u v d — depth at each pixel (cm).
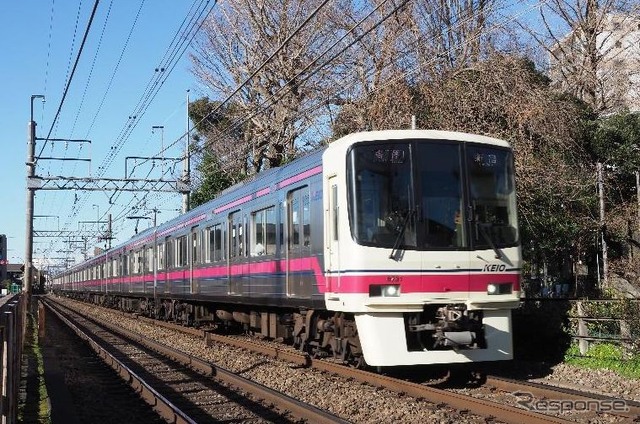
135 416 862
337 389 941
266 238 1302
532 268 1795
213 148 3334
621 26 2300
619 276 1536
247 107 2627
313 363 1141
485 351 949
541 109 1535
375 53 2023
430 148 972
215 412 848
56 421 788
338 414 798
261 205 1331
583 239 1684
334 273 973
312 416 764
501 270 970
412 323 935
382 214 934
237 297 1480
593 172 1705
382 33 2005
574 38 2308
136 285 2817
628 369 995
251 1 2434
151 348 1634
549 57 2433
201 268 1794
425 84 1753
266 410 850
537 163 1524
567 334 1148
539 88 1645
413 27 1978
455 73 1711
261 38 2456
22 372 1173
